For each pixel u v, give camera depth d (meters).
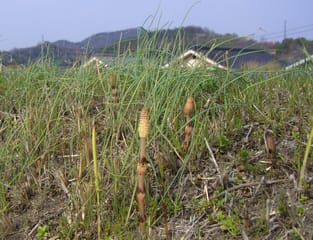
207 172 0.45
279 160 0.44
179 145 0.46
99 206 0.40
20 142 0.52
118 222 0.40
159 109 0.48
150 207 0.41
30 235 0.43
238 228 0.37
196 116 0.46
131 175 0.43
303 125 0.49
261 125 0.51
